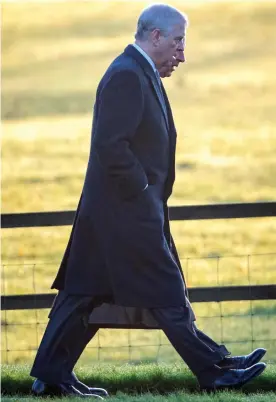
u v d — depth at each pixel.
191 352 13.78
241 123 67.25
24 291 29.23
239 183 51.12
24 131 66.56
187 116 70.31
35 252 35.16
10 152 59.47
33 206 46.28
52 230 38.72
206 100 74.69
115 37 93.81
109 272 13.84
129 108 13.32
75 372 15.49
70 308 14.16
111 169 13.31
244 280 31.58
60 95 77.06
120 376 15.27
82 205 14.05
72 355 14.31
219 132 64.88
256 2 101.31
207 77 81.12
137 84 13.41
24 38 93.31
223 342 21.58
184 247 36.94
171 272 13.84
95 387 15.13
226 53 87.19
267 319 26.31
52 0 103.75
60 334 14.16
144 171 13.55
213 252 36.12
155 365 16.11
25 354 23.02
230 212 16.75
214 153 58.62
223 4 101.19
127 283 13.74
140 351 23.27
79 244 14.04
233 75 81.44
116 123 13.28
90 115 71.00
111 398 13.54
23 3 102.50
